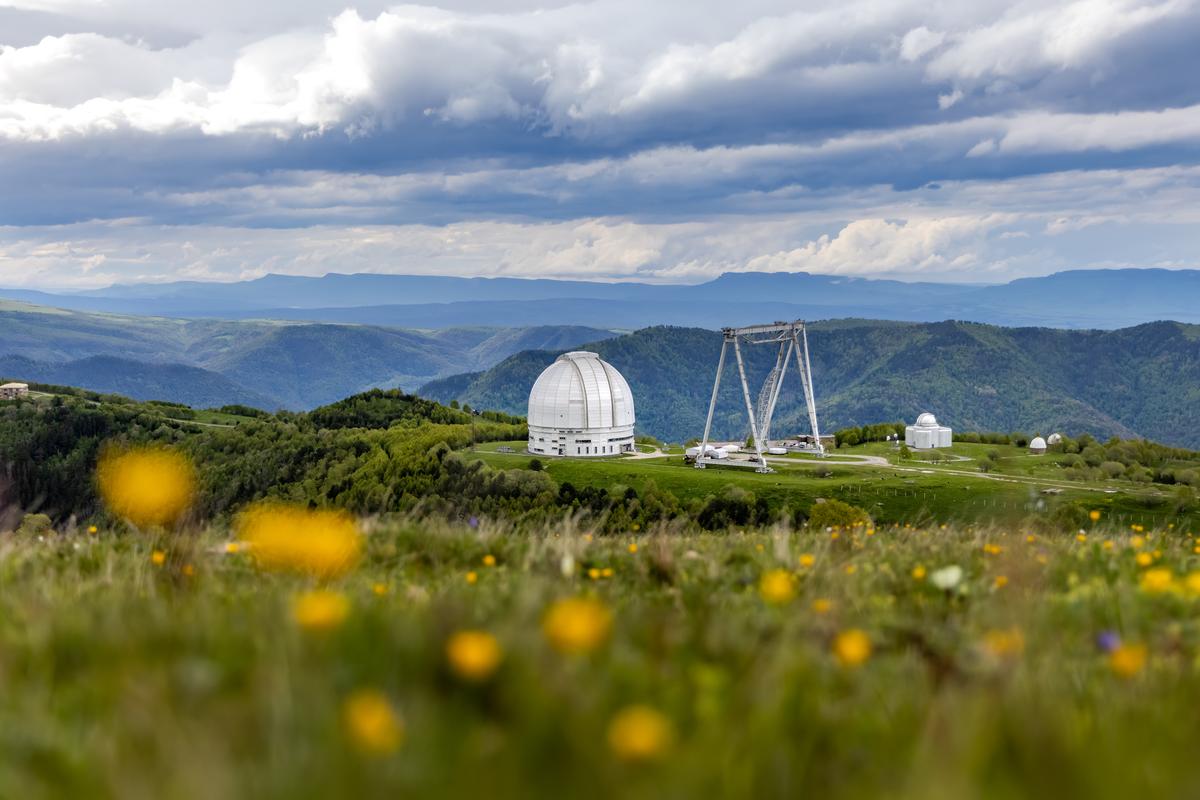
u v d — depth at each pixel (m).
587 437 180.00
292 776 3.59
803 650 5.73
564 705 4.44
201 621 6.36
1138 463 155.00
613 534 14.80
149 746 3.92
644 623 6.62
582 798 3.56
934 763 3.79
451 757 3.95
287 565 10.05
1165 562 11.03
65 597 7.64
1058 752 3.90
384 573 10.33
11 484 14.23
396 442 175.50
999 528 14.25
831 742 4.42
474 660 4.71
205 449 190.88
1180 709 4.73
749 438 195.38
